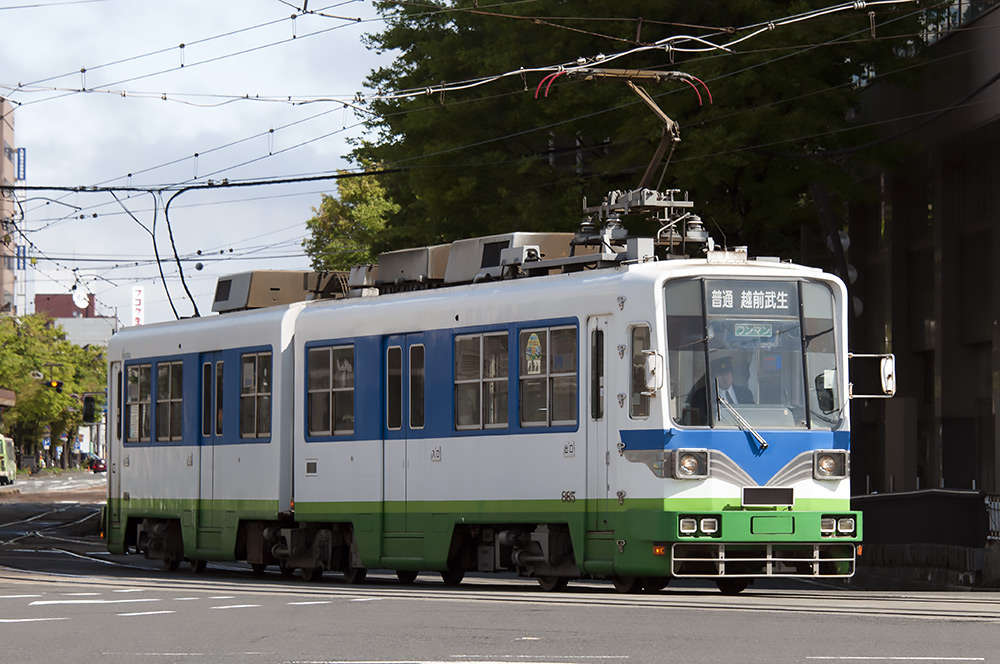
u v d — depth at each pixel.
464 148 52.12
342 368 31.36
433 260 31.34
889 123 58.59
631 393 25.67
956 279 59.53
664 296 25.58
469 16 52.56
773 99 48.47
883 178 65.44
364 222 92.88
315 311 32.28
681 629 18.61
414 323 29.77
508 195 51.59
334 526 31.69
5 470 136.62
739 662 15.10
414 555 29.53
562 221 49.59
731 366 25.75
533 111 51.06
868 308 69.88
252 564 35.53
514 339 27.72
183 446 36.09
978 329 58.34
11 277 199.12
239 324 34.34
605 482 26.00
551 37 49.91
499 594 25.92
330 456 31.47
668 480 25.16
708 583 34.22
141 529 38.06
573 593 26.69
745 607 22.41
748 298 26.05
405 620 20.11
